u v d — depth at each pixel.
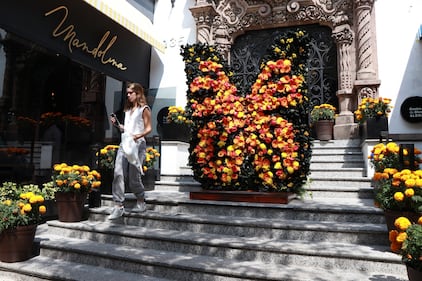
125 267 3.20
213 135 4.43
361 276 2.65
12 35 5.27
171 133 6.99
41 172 5.50
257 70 8.41
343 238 3.24
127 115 4.16
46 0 5.66
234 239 3.35
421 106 6.67
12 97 5.23
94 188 4.56
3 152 4.91
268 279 2.64
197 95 4.64
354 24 7.46
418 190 2.81
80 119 6.83
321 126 7.13
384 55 7.11
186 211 4.21
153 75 8.75
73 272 3.12
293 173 4.23
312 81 7.98
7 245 3.38
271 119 4.27
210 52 4.79
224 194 4.31
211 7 8.22
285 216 3.80
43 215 4.54
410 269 2.28
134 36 8.15
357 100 7.18
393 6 7.19
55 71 6.18
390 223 2.97
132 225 4.04
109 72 7.36
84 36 6.55
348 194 4.66
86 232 3.92
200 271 2.85
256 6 8.27
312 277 2.61
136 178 3.99
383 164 4.12
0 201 3.41
